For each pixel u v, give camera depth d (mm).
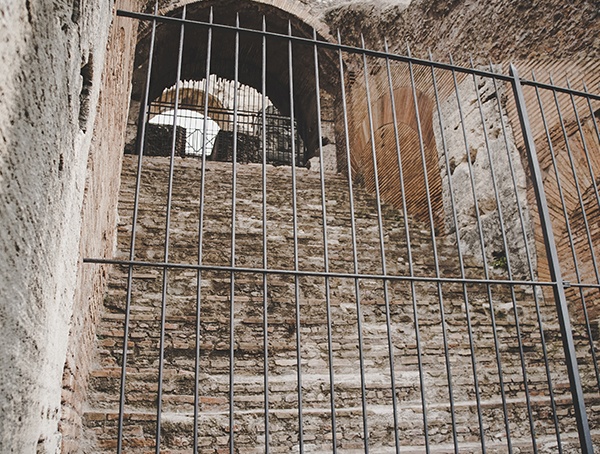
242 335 4656
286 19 12469
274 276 5578
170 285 5145
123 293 4762
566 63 6379
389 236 7422
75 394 2900
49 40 1160
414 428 3910
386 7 10609
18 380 1042
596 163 5785
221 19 12500
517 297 6098
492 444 3867
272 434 3688
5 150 918
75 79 1482
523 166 6922
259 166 10023
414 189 9008
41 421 1321
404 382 4340
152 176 8164
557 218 6289
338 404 4105
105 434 3461
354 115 11562
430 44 9234
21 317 1039
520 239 6766
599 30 5973
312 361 4555
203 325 4598
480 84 7793
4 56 898
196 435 1922
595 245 5727
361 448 3760
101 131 3238
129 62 7551
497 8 7652
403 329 5078
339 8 12234
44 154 1157
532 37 6961
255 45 13180
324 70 12602
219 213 6977
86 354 3533
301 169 10578
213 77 20766
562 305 2721
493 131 7441
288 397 4059
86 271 3074
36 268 1139
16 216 985
